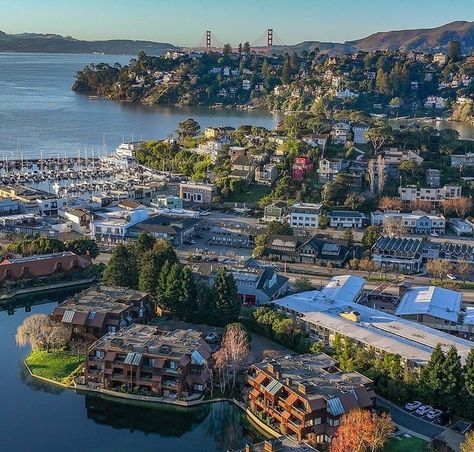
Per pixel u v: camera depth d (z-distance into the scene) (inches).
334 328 6441.9
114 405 5664.4
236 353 5826.8
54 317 6727.4
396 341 6127.0
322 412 4980.3
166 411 5605.3
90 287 7834.6
